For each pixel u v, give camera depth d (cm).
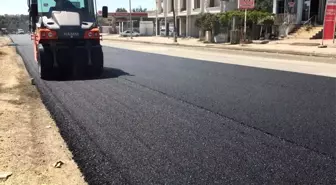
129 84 1048
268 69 1382
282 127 607
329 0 2384
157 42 3984
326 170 436
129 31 6675
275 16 3456
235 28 3400
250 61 1720
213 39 3641
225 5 4222
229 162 463
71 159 498
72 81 1123
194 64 1577
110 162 476
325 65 1533
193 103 792
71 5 1213
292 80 1101
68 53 1167
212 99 830
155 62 1680
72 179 433
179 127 615
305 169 439
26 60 1922
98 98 862
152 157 486
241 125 622
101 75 1243
